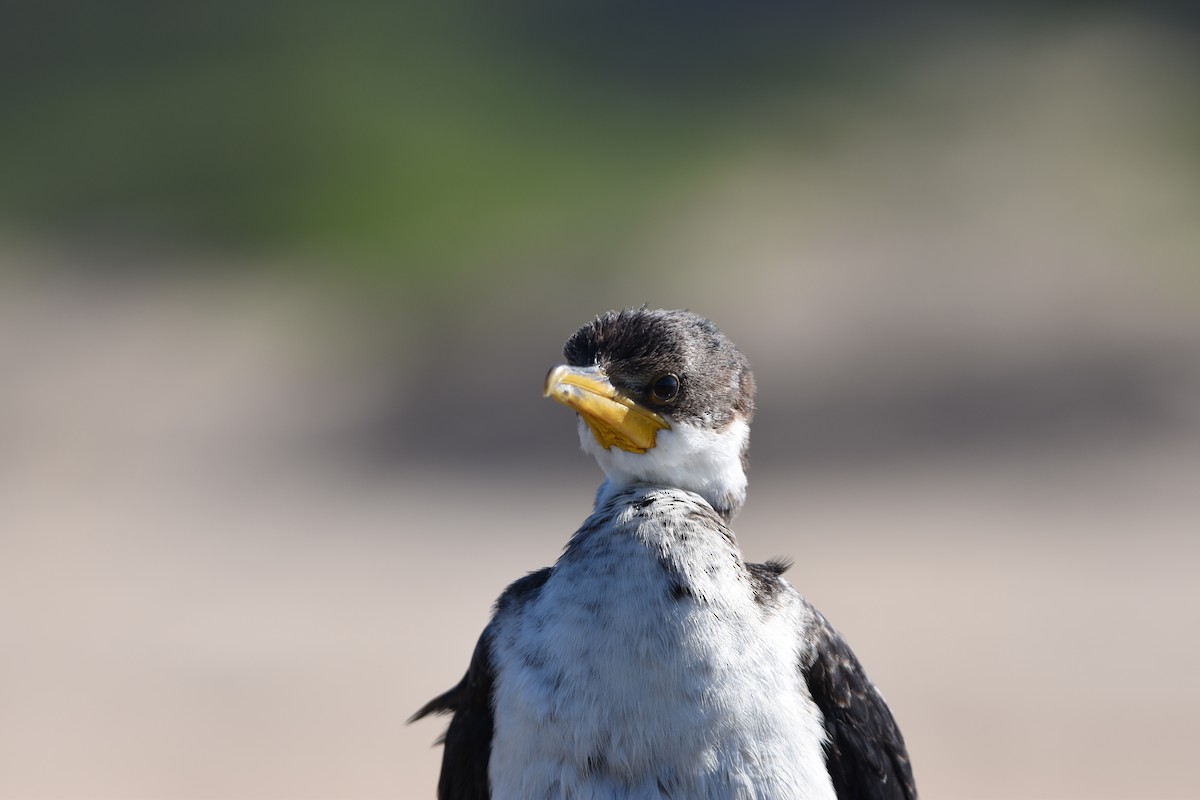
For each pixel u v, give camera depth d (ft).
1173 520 63.77
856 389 79.30
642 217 102.73
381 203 106.52
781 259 94.58
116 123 122.31
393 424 81.66
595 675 20.44
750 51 129.08
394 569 63.31
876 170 107.96
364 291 98.12
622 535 21.22
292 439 80.74
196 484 75.00
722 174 109.60
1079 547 61.36
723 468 23.68
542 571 22.52
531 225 104.12
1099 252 92.99
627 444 23.34
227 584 62.44
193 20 133.80
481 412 81.82
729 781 20.26
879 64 126.11
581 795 20.44
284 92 123.13
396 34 132.36
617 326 23.85
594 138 115.85
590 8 136.77
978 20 132.77
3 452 79.10
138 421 83.25
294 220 108.58
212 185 112.98
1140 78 119.55
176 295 100.58
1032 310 86.38
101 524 69.97
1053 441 73.00
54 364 91.30
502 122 118.73
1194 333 82.58
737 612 20.79
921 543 62.54
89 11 136.98
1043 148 109.81
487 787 22.54
